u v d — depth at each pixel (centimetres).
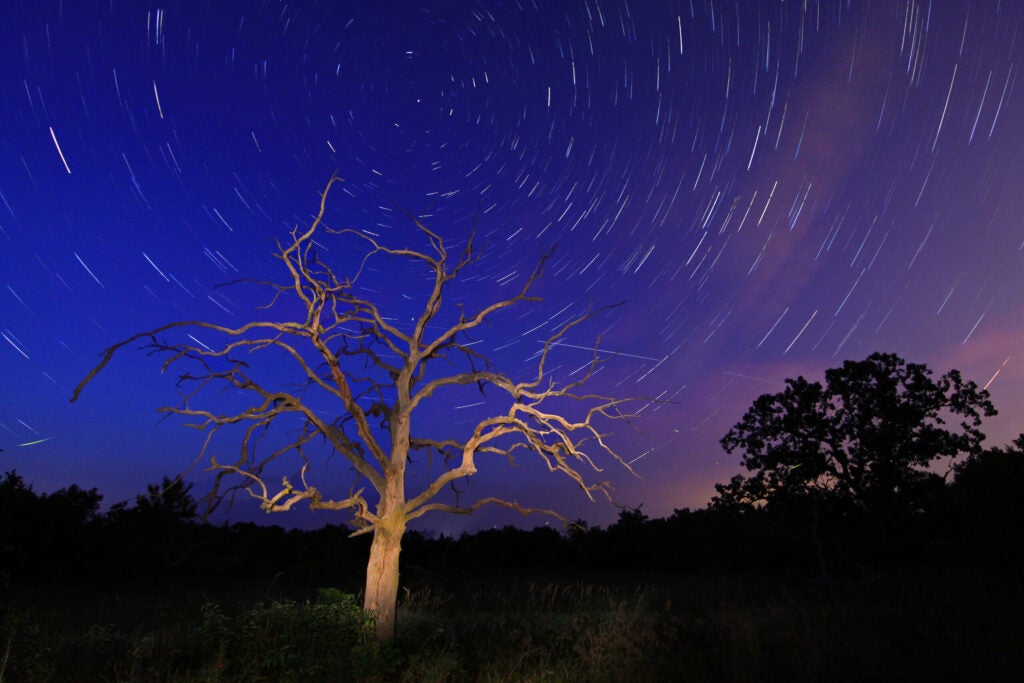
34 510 2748
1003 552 2355
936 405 3375
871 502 3381
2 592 2320
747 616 1355
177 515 3045
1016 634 1182
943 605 1656
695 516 4556
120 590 2695
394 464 1428
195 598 2388
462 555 4094
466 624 1586
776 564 3622
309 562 3703
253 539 3916
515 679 1033
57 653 1035
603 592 2423
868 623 1373
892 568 3031
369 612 1314
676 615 1392
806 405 3491
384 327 1552
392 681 1098
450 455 1559
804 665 984
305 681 1015
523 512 1480
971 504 2544
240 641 1153
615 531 4378
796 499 3522
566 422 1469
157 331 1323
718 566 3822
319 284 1441
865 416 3375
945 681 948
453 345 1603
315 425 1444
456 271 1564
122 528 2925
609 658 1058
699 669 1013
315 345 1417
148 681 965
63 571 2698
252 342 1366
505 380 1532
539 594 2478
